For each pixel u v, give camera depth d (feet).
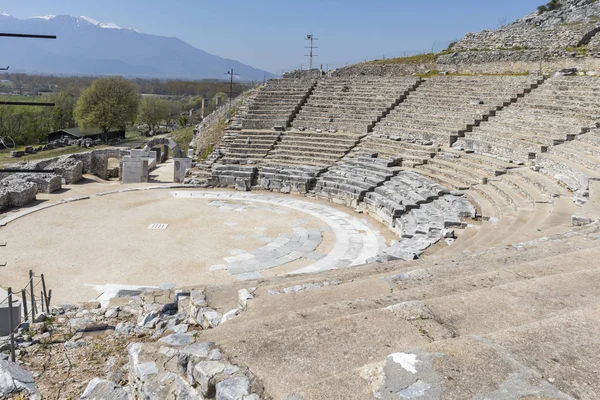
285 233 77.00
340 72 164.66
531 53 129.29
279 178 108.68
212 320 26.07
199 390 14.98
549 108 96.12
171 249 67.26
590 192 53.26
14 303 39.17
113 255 63.87
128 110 275.80
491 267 29.14
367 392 12.55
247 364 15.16
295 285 30.17
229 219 85.05
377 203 86.79
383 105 127.24
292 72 171.22
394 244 57.98
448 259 34.53
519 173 76.43
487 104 110.01
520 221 53.67
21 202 89.71
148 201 97.66
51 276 55.72
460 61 145.18
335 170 106.52
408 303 19.61
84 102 267.59
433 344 14.82
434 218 67.82
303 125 129.70
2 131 247.09
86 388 20.80
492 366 13.44
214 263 62.08
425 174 91.97
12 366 23.66
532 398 11.98
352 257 65.87
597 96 92.27
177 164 119.44
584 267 25.77
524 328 15.93
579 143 77.41
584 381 12.73
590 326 16.02
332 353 15.72
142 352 18.66
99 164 126.93
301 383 13.87
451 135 101.86
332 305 21.52
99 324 33.55
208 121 161.07
